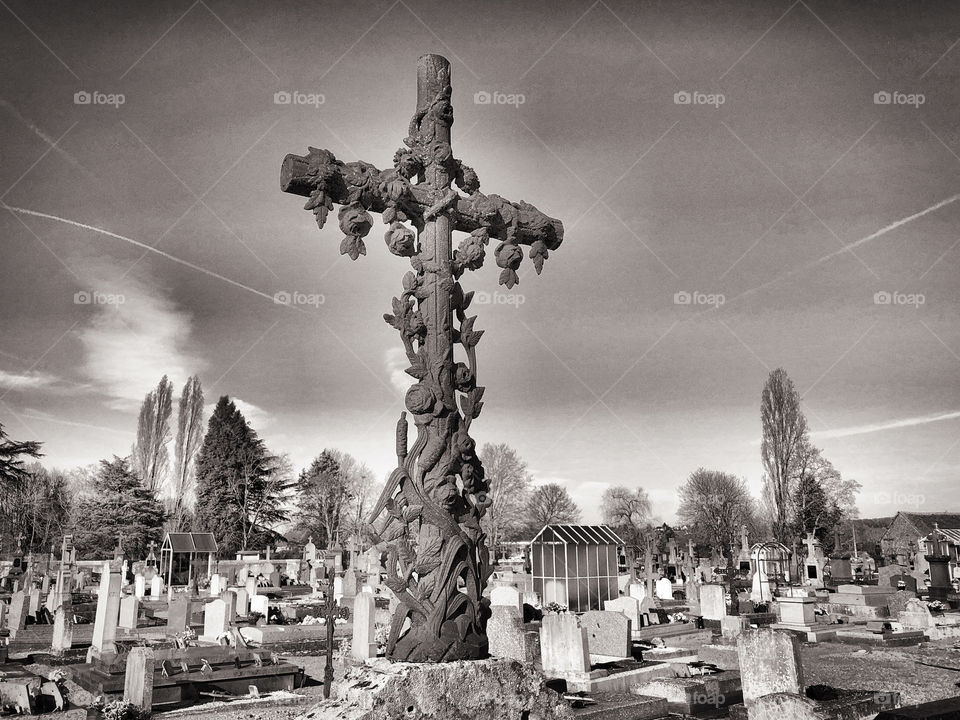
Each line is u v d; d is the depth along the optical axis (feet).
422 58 17.44
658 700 33.88
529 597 84.07
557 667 40.63
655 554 155.43
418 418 14.74
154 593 109.70
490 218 17.44
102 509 172.35
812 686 34.30
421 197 16.15
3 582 110.22
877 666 51.85
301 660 59.00
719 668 45.78
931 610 79.82
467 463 15.01
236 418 211.41
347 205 15.39
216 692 43.37
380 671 12.78
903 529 209.46
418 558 14.03
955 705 20.57
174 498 202.28
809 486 165.99
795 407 170.71
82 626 76.38
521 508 206.69
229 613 67.82
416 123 17.04
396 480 14.35
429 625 13.55
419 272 15.80
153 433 202.08
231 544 200.64
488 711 13.12
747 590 116.16
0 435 152.97
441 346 15.39
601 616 48.75
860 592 93.30
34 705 39.91
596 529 90.99
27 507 185.16
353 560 126.62
